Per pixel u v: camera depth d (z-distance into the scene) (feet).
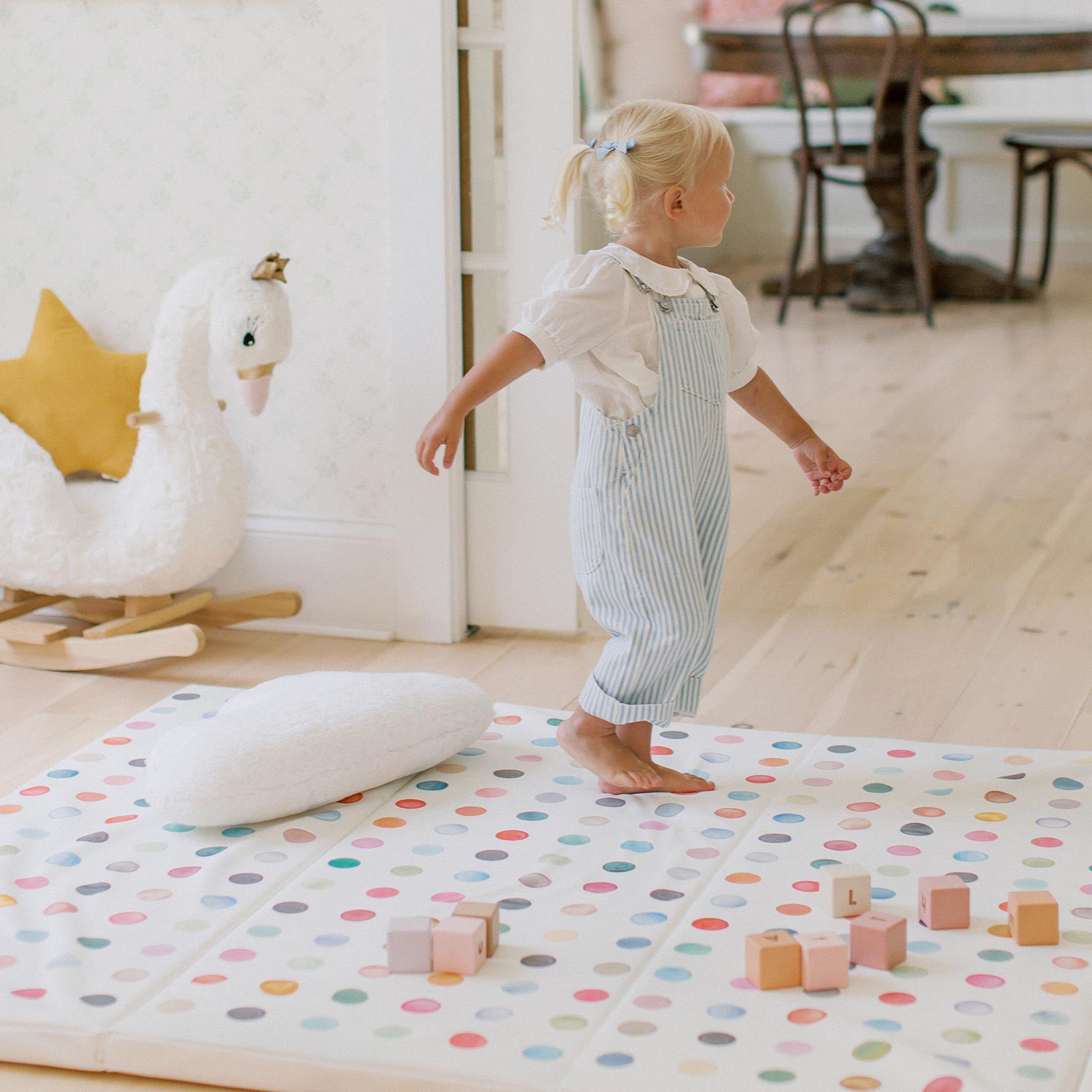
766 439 12.35
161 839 5.40
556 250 7.47
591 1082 3.85
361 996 4.30
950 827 5.44
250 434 8.06
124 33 7.75
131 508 7.34
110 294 8.12
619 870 5.13
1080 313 17.11
